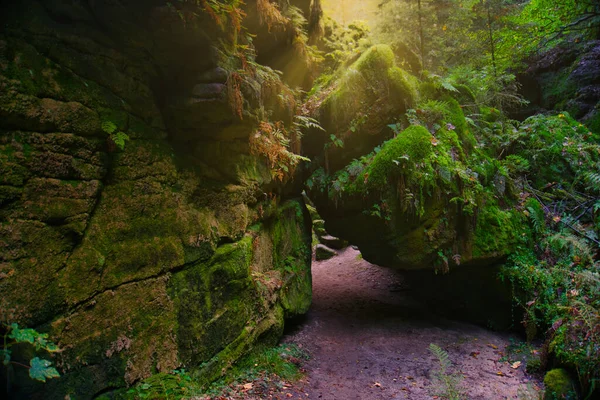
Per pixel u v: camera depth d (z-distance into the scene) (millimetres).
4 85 2537
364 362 5242
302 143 6566
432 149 5871
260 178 5113
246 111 4070
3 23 2670
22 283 2520
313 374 4832
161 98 3898
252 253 4922
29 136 2668
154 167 3654
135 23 3398
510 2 9766
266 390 4188
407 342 5883
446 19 8719
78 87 3027
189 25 3379
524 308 5922
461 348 5746
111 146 3227
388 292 8469
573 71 10539
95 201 3105
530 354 5512
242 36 4438
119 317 3145
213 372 3988
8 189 2508
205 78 3680
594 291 4766
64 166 2859
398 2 8039
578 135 8180
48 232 2721
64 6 3008
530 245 6531
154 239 3539
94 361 2918
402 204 5750
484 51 9266
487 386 4641
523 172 7789
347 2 8539
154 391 3242
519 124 8562
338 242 12234
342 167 6484
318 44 7066
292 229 6305
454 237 6074
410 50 7148
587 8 9656
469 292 6863
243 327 4559
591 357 4039
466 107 7480
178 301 3709
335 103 6176
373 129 6219
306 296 6348
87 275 2932
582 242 5898
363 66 6230
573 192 7363
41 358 2570
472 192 6086
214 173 4387
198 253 3977
